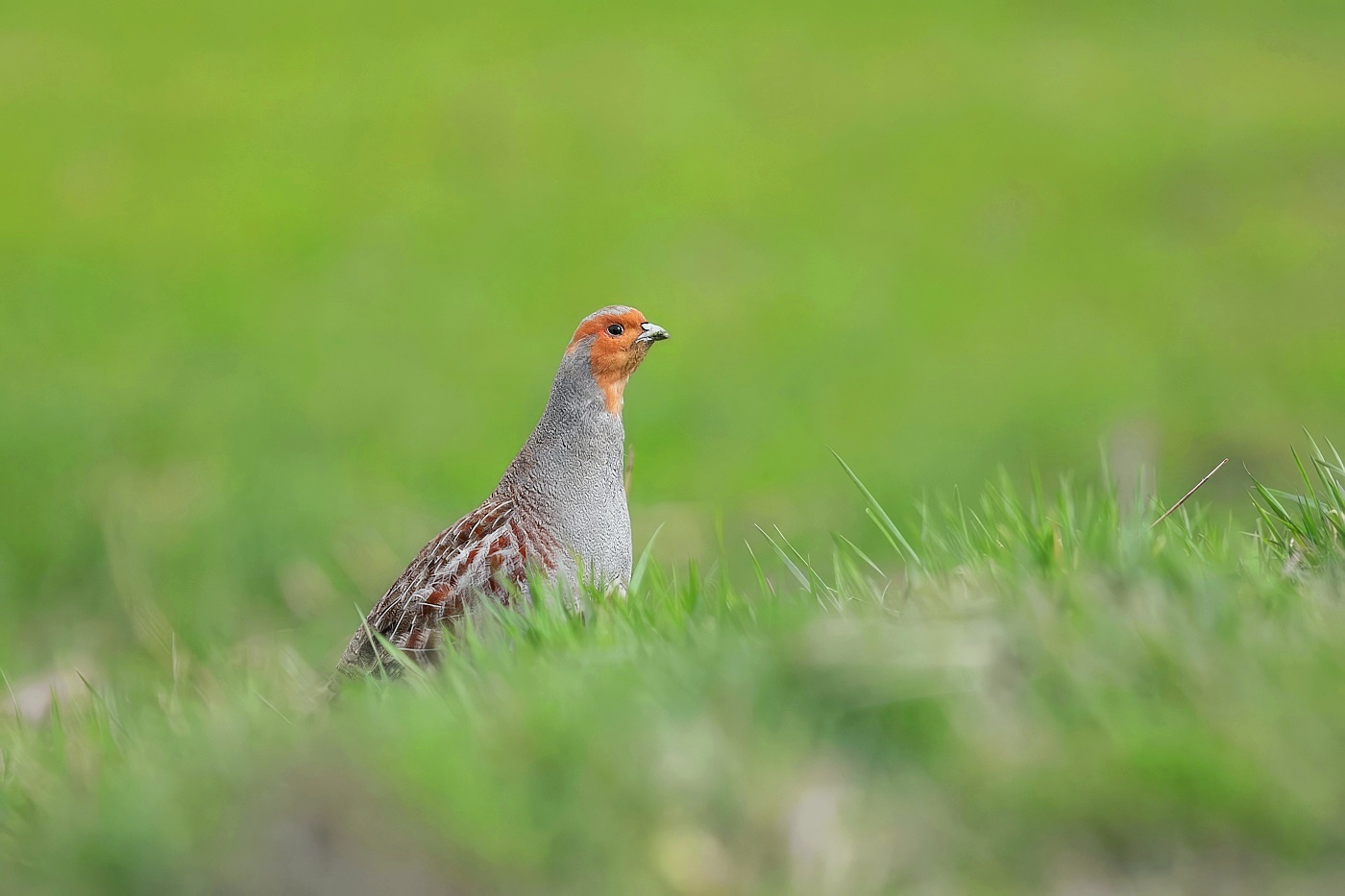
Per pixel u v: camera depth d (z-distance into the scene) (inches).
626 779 135.9
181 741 166.4
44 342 802.2
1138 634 148.4
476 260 964.0
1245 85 1235.2
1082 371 765.3
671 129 1207.6
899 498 613.6
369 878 130.0
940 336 829.8
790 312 868.6
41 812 155.6
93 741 179.2
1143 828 129.7
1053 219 1007.6
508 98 1268.5
